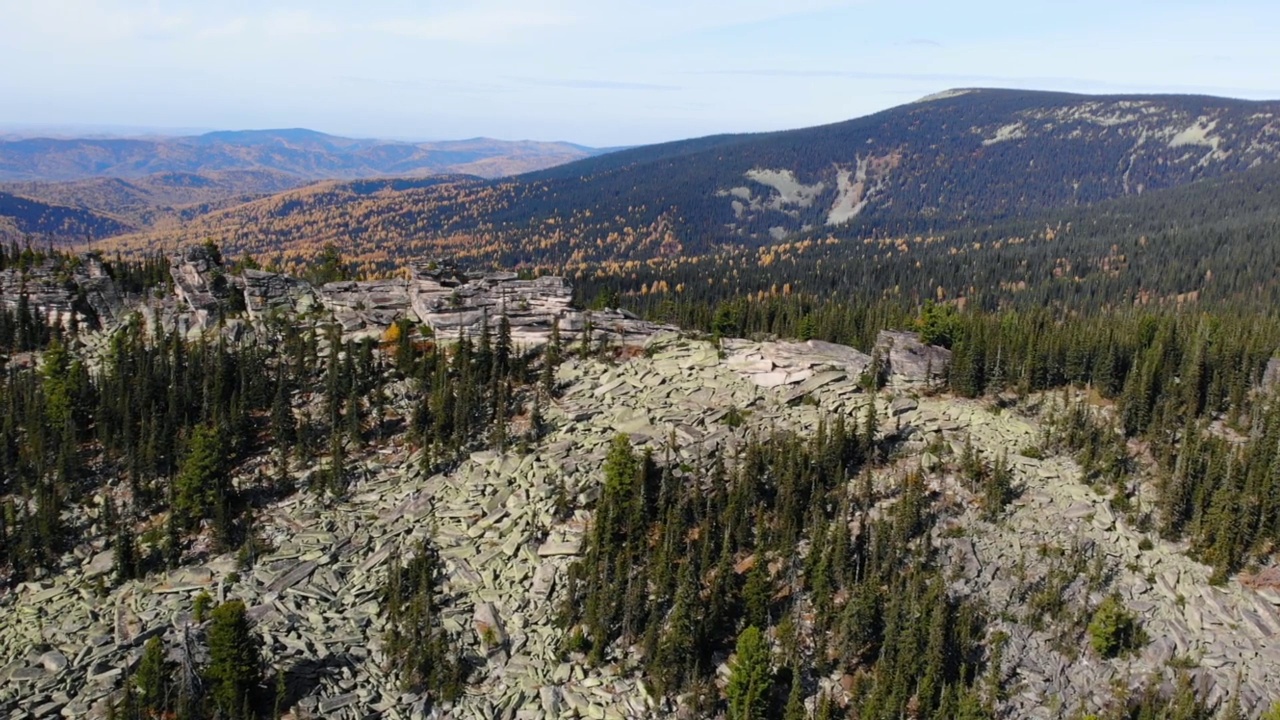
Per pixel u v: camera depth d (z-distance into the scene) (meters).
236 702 63.28
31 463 96.88
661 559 77.62
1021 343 120.00
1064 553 82.69
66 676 68.25
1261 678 70.25
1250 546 82.62
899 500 87.50
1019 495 90.25
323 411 107.19
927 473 93.25
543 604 78.19
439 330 123.88
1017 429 102.81
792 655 71.38
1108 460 93.81
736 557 83.12
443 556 83.69
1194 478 88.88
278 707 64.44
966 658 72.12
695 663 71.19
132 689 65.06
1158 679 70.62
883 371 115.06
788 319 180.50
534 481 92.56
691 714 68.25
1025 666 72.31
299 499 93.19
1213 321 144.62
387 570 81.88
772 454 92.00
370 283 138.88
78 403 104.25
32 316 134.00
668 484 87.25
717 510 86.44
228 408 104.69
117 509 91.69
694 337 126.88
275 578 80.25
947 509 88.00
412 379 113.50
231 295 135.88
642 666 72.25
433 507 91.25
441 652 71.12
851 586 77.00
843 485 89.75
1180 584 79.44
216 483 88.69
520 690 70.06
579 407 107.56
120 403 102.94
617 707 68.81
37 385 111.81
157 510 92.75
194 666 65.81
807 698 69.62
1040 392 115.19
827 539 81.44
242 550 84.06
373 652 72.56
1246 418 107.44
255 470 97.69
